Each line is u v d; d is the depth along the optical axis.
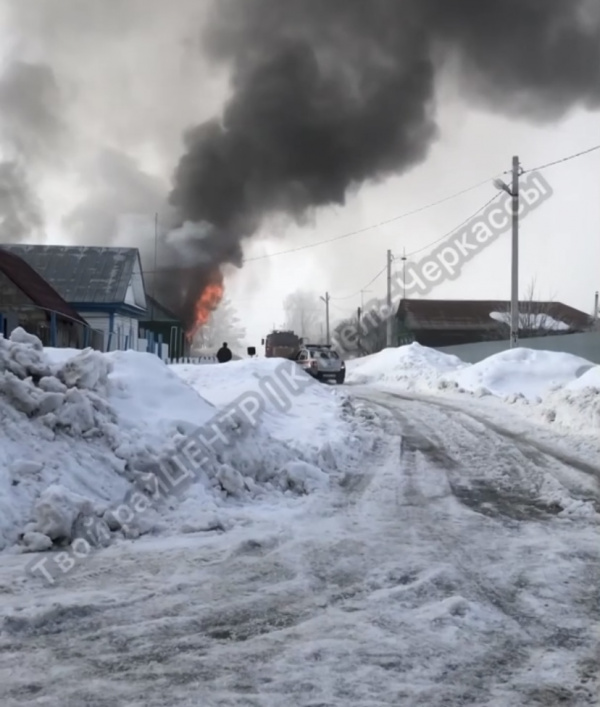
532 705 3.40
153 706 3.33
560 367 23.08
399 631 4.29
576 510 7.56
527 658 3.95
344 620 4.46
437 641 4.14
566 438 12.45
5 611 4.48
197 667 3.77
